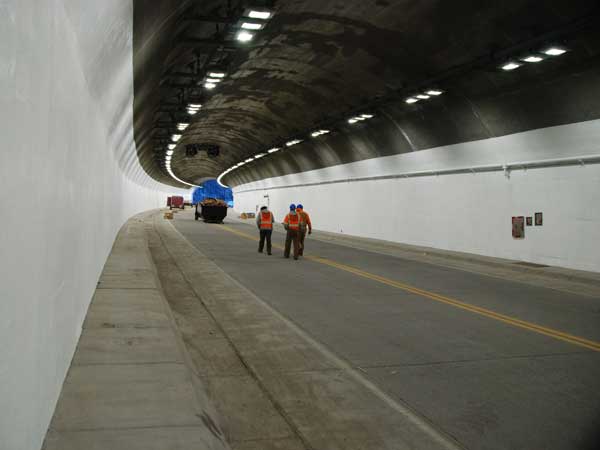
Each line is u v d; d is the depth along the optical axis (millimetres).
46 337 3615
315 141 31766
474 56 14891
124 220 33969
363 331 8836
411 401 5742
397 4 13406
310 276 15188
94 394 4867
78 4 4375
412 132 22500
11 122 2365
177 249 22250
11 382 2482
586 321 9672
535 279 15008
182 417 4512
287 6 14195
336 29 15781
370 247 25109
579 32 12047
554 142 16125
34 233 3002
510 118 17203
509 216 18531
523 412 5453
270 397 5855
